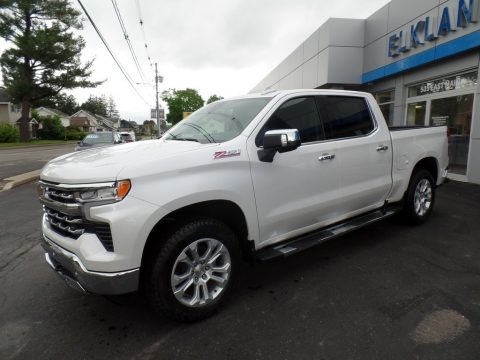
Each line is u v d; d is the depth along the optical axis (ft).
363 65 39.91
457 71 27.78
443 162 16.94
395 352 7.68
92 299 10.39
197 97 202.28
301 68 49.37
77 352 7.98
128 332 8.69
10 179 32.91
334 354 7.68
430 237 14.74
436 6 28.55
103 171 7.70
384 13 35.55
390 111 37.78
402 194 14.93
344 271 11.75
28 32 105.19
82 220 7.88
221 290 9.30
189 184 8.34
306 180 10.91
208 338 8.34
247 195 9.45
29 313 9.70
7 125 126.93
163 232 8.45
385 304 9.64
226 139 9.96
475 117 26.05
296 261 12.67
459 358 7.44
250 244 9.88
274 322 8.93
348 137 12.47
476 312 9.12
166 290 8.30
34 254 14.17
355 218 13.42
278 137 8.92
